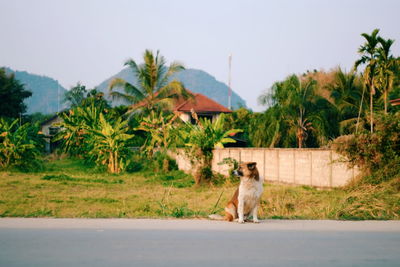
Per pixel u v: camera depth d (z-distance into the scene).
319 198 11.58
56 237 5.39
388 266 4.20
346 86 29.56
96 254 4.56
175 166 27.58
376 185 11.71
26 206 11.28
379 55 23.02
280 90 29.61
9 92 54.94
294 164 16.48
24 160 26.14
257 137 30.33
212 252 4.68
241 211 6.68
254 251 4.74
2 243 5.05
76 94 55.53
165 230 5.93
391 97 27.06
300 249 4.85
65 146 37.25
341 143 13.71
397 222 6.84
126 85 34.59
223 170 20.98
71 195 14.73
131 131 35.78
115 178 23.84
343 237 5.53
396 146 12.96
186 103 42.47
